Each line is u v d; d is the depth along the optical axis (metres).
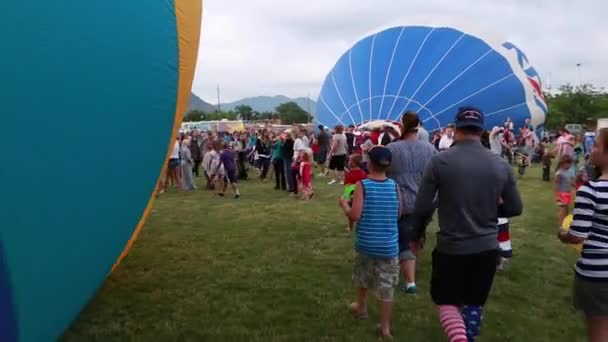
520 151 21.94
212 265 6.68
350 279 6.13
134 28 3.71
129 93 3.68
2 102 2.92
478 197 3.57
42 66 3.08
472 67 22.27
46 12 3.12
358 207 4.39
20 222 3.08
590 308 3.35
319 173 19.31
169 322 4.84
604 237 3.29
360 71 23.95
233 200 12.62
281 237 8.31
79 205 3.47
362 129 20.91
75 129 3.32
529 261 6.94
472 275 3.62
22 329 3.24
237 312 5.10
